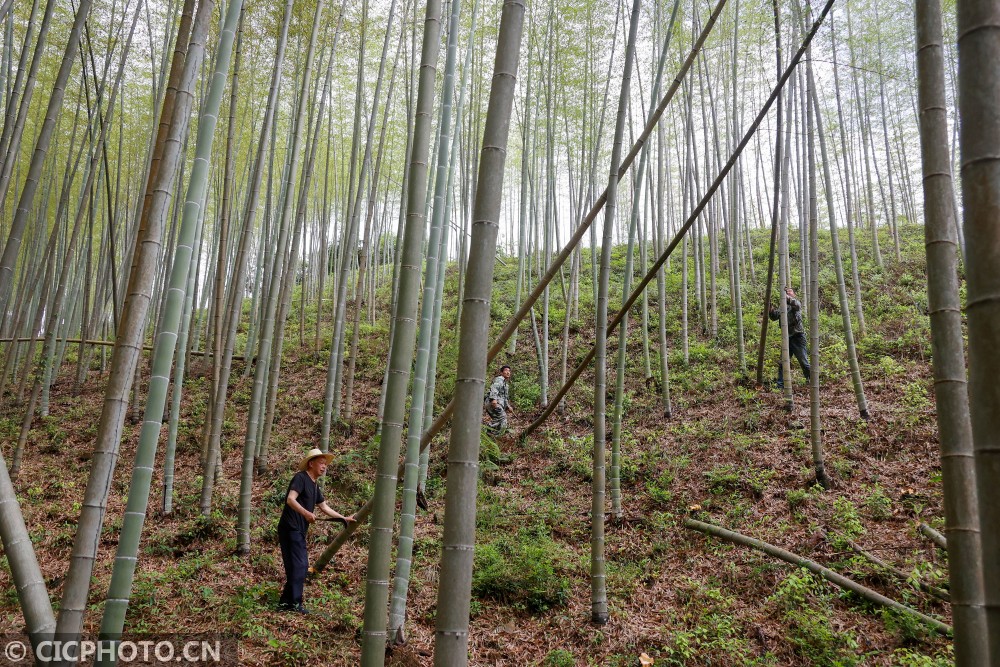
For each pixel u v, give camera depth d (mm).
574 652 4719
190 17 3328
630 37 5406
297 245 8516
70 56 5051
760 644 4672
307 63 7094
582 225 4859
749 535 6105
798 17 7824
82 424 10062
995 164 1488
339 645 4441
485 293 2145
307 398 10680
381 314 15633
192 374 12086
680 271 14234
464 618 1946
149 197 3107
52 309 8758
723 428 8336
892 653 4457
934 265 2135
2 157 6062
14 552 2223
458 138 11617
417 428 4656
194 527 6465
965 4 1601
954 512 2008
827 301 12031
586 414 9547
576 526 6730
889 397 8367
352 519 5316
